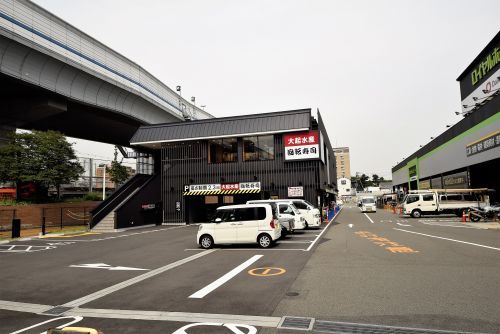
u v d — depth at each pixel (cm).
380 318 556
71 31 2934
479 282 755
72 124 4125
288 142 2788
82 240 1950
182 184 3008
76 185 4275
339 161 15938
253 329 526
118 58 3503
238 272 942
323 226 2353
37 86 2748
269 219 1377
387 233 1798
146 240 1850
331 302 645
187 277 909
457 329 502
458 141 3484
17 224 2094
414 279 795
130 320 589
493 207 2400
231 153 2959
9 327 577
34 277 992
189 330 530
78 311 655
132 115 3844
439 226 2142
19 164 2748
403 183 7119
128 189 3122
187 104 5175
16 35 2416
